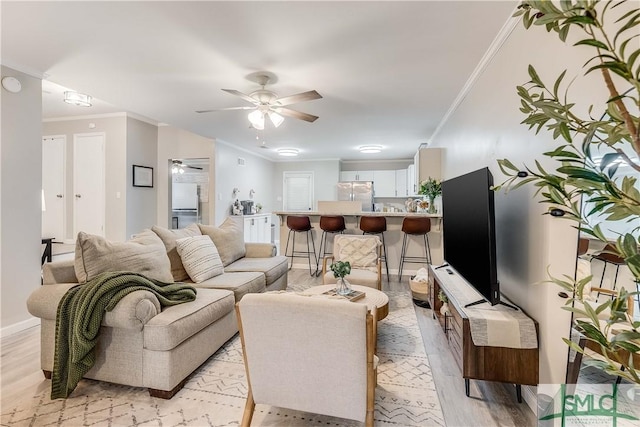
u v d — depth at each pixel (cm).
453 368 234
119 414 178
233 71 304
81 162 583
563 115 94
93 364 196
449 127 439
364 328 133
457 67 291
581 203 137
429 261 509
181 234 331
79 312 185
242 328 150
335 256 419
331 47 257
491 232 188
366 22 222
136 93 365
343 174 906
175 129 649
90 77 320
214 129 550
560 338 161
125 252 233
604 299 133
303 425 173
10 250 293
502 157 239
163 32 236
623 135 75
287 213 557
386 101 389
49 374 211
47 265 218
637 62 117
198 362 219
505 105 232
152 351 191
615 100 69
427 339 283
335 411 147
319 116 457
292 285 458
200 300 232
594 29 135
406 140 628
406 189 857
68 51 267
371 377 148
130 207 578
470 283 226
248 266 359
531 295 191
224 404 189
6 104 290
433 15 213
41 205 320
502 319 183
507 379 181
